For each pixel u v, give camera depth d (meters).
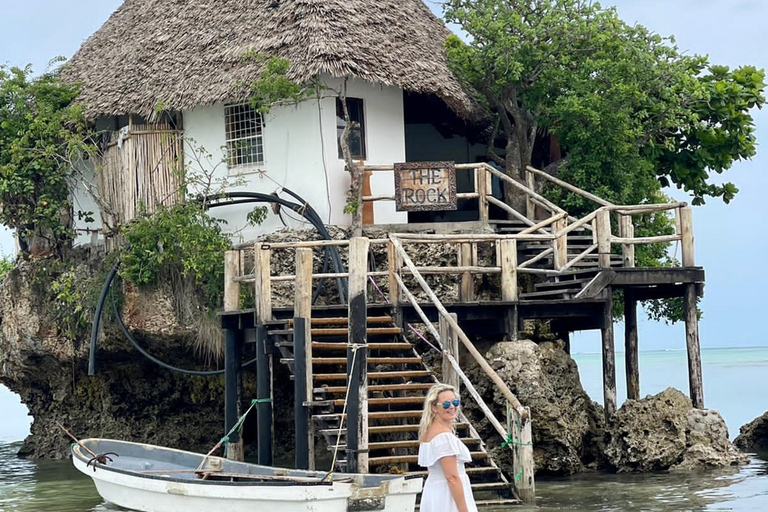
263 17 24.55
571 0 24.45
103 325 24.67
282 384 24.81
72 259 26.55
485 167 23.34
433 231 23.64
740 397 46.97
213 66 24.27
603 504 16.84
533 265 23.48
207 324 23.31
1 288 27.70
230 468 17.89
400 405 18.47
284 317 19.58
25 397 28.77
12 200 25.97
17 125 25.97
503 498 16.81
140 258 23.72
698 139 27.55
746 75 27.61
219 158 24.97
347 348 16.95
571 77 24.42
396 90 25.16
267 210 24.41
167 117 25.23
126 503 17.52
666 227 28.20
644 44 25.22
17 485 22.36
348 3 24.36
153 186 24.84
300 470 16.69
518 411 16.61
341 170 24.06
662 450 20.05
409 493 15.03
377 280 23.42
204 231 23.42
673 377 65.56
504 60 23.97
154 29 26.83
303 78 22.73
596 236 20.78
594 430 20.91
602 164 25.36
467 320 19.80
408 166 22.83
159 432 26.31
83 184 26.91
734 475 19.34
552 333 23.70
